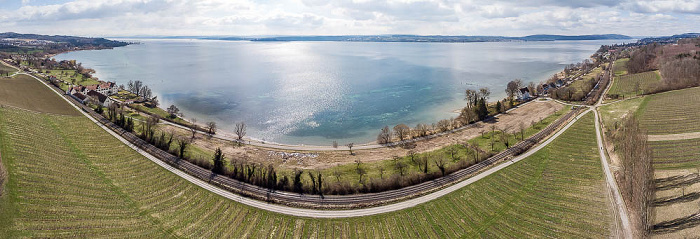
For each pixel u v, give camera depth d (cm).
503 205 9262
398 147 14050
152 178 10538
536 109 19012
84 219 8106
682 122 14238
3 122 12256
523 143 13375
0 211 7644
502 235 8100
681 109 15838
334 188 10006
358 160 12544
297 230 8350
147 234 7938
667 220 7994
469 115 16975
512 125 16262
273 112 19988
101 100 19212
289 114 19600
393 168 11675
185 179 10525
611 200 9281
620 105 18262
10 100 16125
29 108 15488
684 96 17750
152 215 8681
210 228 8331
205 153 12800
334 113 19838
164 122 16700
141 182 10269
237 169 10988
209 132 15675
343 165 12144
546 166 11394
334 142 14450
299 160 12719
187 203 9312
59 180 9531
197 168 11219
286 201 9512
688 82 19562
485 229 8325
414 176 10519
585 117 16700
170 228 8231
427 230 8312
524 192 9862
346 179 10869
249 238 8025
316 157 13038
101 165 11088
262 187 10206
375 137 15938
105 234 7731
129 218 8456
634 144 10044
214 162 11375
